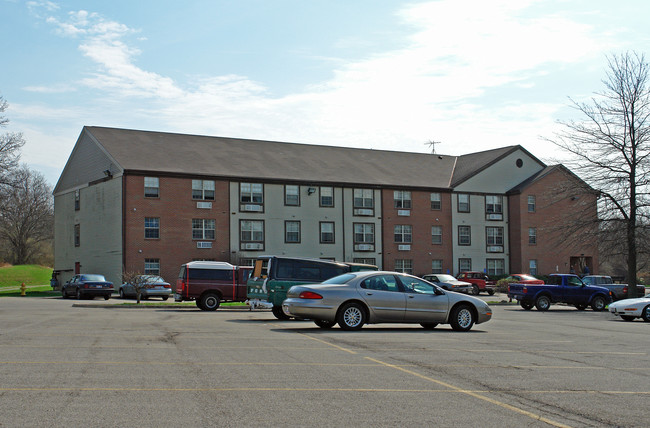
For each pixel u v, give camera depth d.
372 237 57.47
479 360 12.45
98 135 52.56
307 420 7.58
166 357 12.23
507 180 63.59
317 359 12.22
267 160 56.47
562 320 25.48
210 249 51.00
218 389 9.25
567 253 64.00
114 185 49.66
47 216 100.62
